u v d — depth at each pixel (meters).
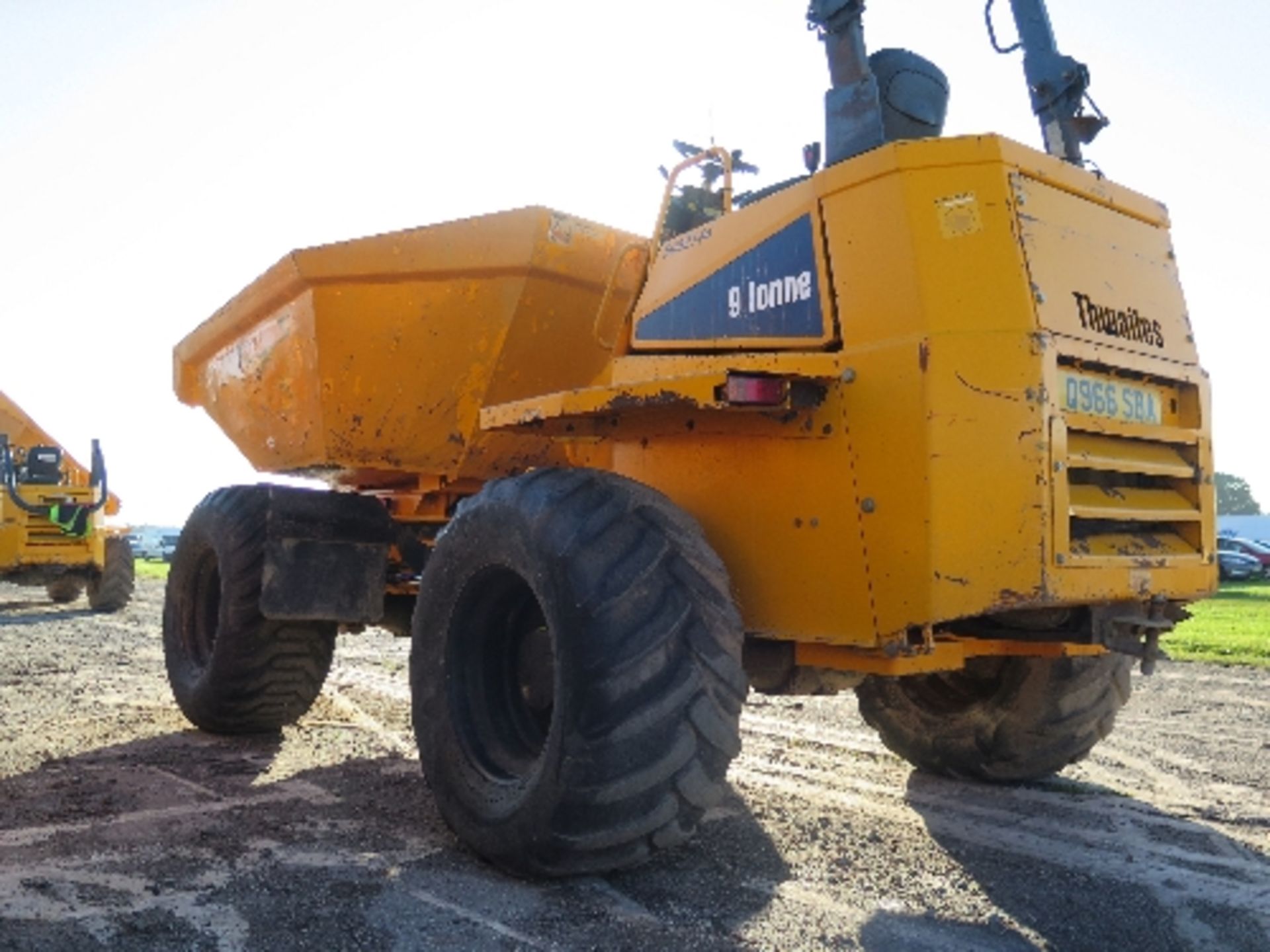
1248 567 27.72
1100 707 4.20
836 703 6.45
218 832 3.58
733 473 3.50
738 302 3.62
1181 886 3.15
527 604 3.65
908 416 3.04
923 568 2.99
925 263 3.09
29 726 5.68
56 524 13.34
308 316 5.32
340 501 5.20
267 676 5.22
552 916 2.82
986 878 3.21
